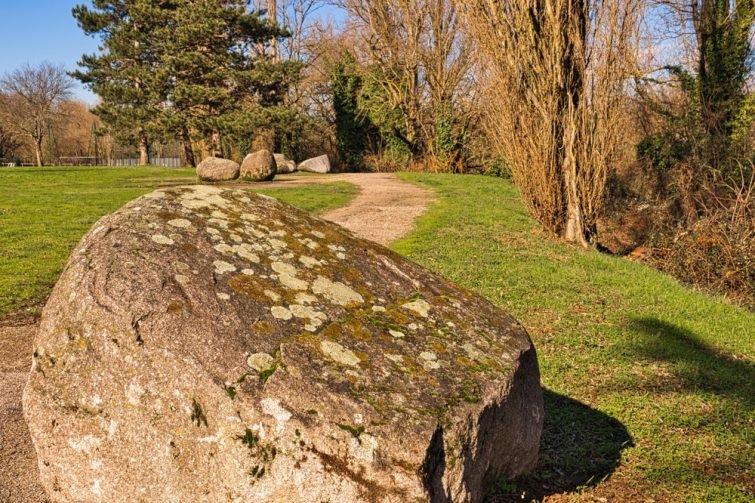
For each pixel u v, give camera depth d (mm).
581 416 4602
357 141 39688
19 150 61531
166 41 33562
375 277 3400
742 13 18016
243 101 35250
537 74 11734
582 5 11328
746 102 17547
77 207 14320
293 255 3266
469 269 9070
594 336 6570
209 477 2414
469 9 12305
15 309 6520
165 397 2459
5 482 3184
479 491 2783
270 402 2385
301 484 2338
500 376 2922
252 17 33688
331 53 42281
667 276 10227
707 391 5152
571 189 12023
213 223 3232
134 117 32938
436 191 20734
